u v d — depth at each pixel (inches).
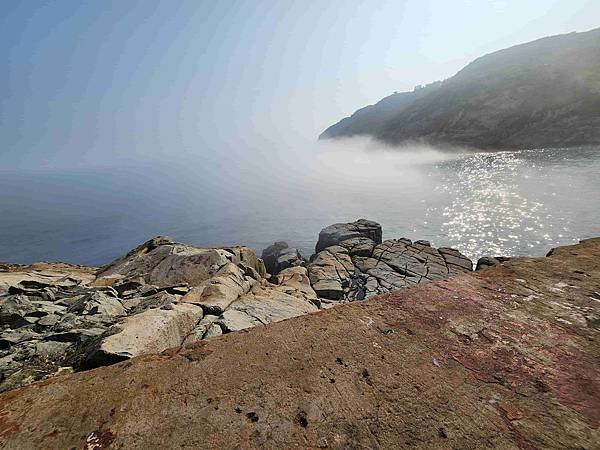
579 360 66.9
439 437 52.9
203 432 57.2
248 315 237.1
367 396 62.2
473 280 106.0
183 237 2122.3
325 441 53.9
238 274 330.0
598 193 1344.7
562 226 1096.2
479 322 82.2
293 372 69.9
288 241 1702.8
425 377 65.7
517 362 67.7
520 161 2306.8
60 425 61.2
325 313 92.6
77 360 157.1
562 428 52.5
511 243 1043.9
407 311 90.4
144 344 157.9
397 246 824.9
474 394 60.7
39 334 195.2
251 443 54.4
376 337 79.5
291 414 59.5
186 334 198.4
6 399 69.4
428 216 1508.4
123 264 400.5
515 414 55.9
